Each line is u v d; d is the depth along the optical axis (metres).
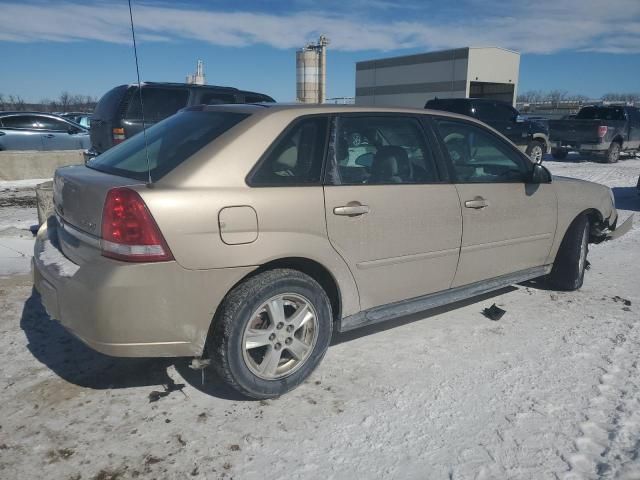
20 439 2.85
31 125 15.43
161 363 3.67
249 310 3.00
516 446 2.84
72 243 3.16
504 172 4.44
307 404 3.21
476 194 4.09
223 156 3.02
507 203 4.32
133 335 2.79
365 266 3.50
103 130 9.87
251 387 3.11
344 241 3.35
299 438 2.89
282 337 3.18
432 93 45.72
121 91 9.71
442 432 2.95
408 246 3.69
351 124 3.55
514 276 4.61
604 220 5.47
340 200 3.32
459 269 4.09
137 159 3.31
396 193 3.60
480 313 4.66
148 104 9.76
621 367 3.69
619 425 3.01
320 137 3.38
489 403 3.23
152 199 2.75
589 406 3.21
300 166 3.26
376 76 51.59
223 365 3.00
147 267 2.74
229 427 2.98
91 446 2.80
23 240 6.62
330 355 3.81
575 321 4.51
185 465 2.67
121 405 3.17
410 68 47.50
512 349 3.96
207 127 3.34
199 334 2.93
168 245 2.76
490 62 43.41
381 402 3.24
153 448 2.80
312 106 3.46
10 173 12.54
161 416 3.07
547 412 3.14
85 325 2.81
